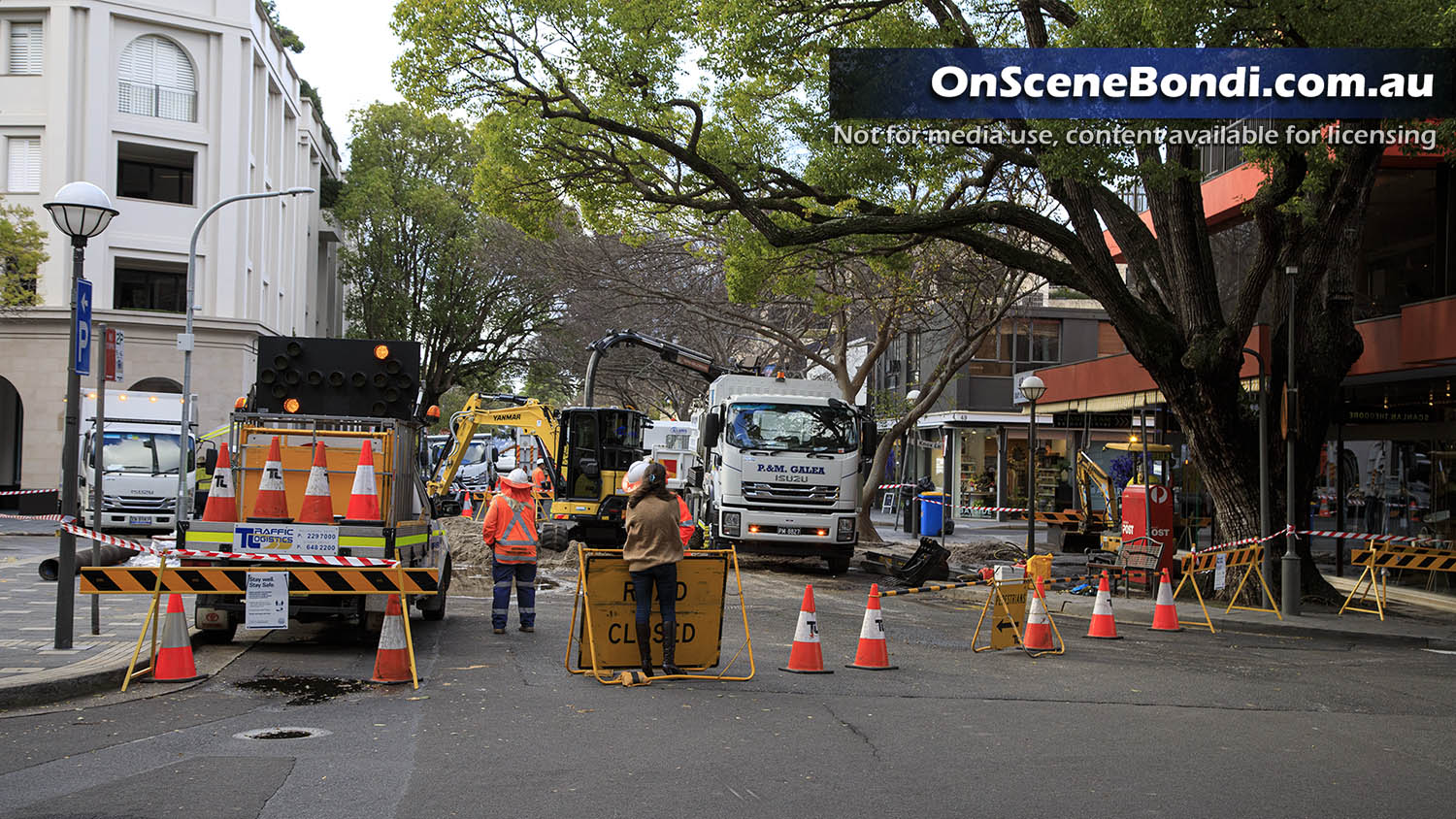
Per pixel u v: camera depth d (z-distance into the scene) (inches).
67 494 405.7
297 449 486.6
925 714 345.1
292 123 1931.6
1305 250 660.7
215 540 436.5
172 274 1550.2
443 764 272.1
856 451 883.4
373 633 493.0
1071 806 244.1
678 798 245.1
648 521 398.6
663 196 749.3
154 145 1509.6
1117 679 422.9
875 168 639.8
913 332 1179.9
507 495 517.3
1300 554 677.3
